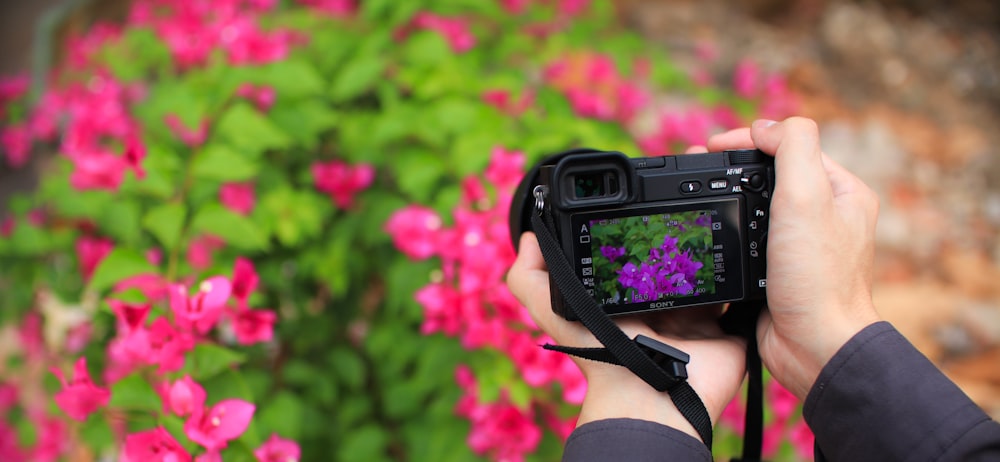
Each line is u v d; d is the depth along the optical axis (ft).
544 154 5.45
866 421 2.64
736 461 3.48
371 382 6.64
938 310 9.77
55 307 7.13
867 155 12.52
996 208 11.93
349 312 6.52
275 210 5.62
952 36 15.20
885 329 2.75
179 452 3.62
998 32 15.39
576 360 3.26
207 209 4.49
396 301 5.72
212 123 5.44
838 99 13.85
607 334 2.90
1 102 8.21
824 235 2.91
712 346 3.28
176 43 6.64
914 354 2.68
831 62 14.60
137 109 6.34
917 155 12.77
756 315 3.31
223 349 3.94
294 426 5.33
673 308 3.12
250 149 5.02
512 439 4.70
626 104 6.94
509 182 4.94
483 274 4.58
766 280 3.08
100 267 4.09
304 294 6.35
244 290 4.22
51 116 7.64
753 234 3.17
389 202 6.03
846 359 2.73
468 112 5.56
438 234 4.99
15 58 11.10
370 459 5.90
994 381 8.98
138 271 4.11
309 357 6.39
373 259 6.44
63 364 5.86
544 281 3.39
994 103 14.10
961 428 2.48
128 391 3.81
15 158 8.29
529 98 6.15
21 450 6.57
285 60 5.83
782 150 3.03
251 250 5.66
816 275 2.88
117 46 7.47
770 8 15.30
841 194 3.11
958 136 13.25
